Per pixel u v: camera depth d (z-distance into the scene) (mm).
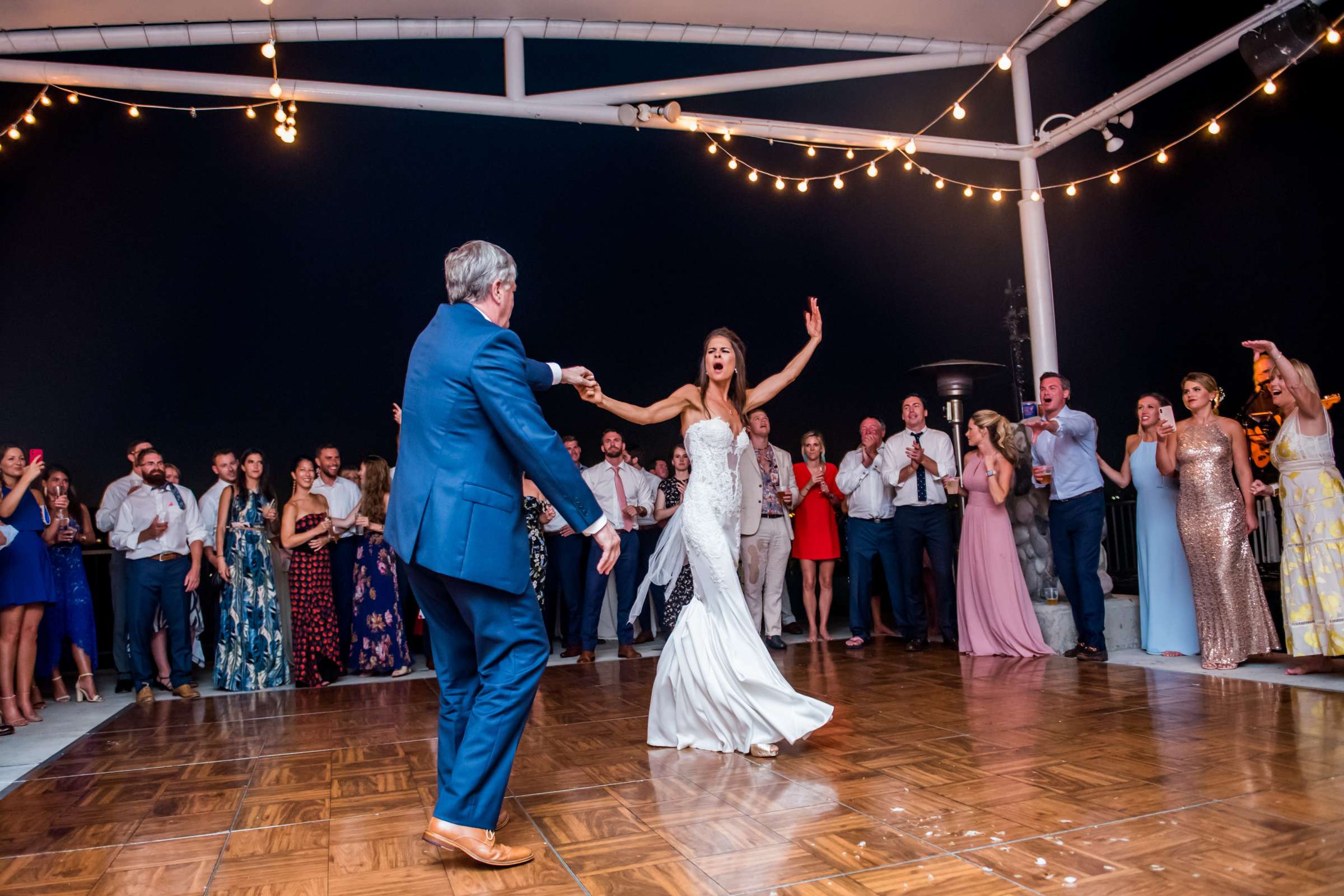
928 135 8188
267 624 5496
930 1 7102
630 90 7266
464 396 2193
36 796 3047
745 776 2906
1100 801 2459
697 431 3357
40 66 6430
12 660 4434
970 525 5457
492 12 7086
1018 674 4598
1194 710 3551
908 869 2051
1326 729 3145
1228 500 4543
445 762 2395
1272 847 2074
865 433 6039
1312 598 4125
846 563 8602
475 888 2039
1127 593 6527
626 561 6105
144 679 5102
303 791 2957
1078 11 7391
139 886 2133
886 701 4043
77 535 5309
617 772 3023
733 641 3248
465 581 2176
